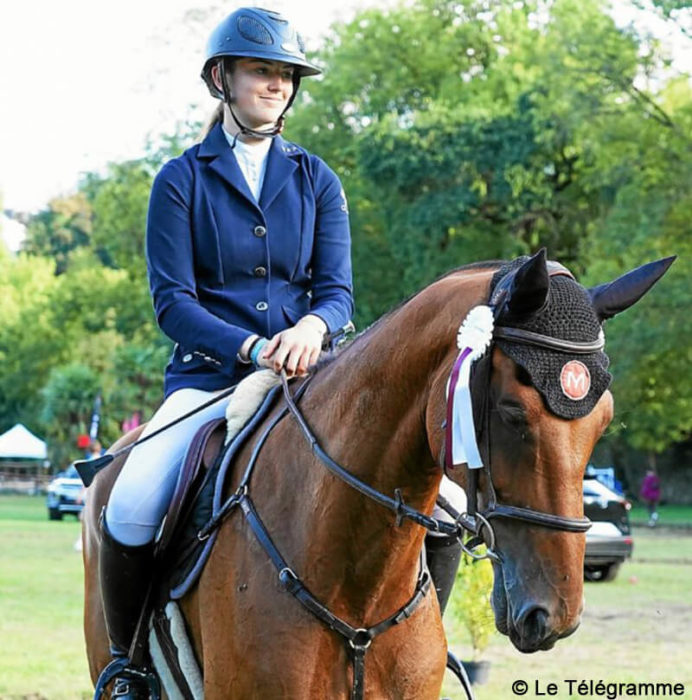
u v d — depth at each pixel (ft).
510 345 16.31
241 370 22.77
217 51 23.07
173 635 21.39
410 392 18.60
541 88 192.54
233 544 20.27
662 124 166.71
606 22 167.53
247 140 23.48
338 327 22.49
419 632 19.92
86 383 293.84
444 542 22.31
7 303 366.02
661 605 75.87
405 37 230.89
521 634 15.76
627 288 17.42
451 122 201.98
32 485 298.97
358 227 221.87
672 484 259.80
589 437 16.06
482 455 16.33
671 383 177.06
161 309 22.50
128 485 21.97
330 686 19.25
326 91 232.32
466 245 210.18
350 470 19.22
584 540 16.03
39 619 68.49
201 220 22.82
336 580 19.22
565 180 208.74
